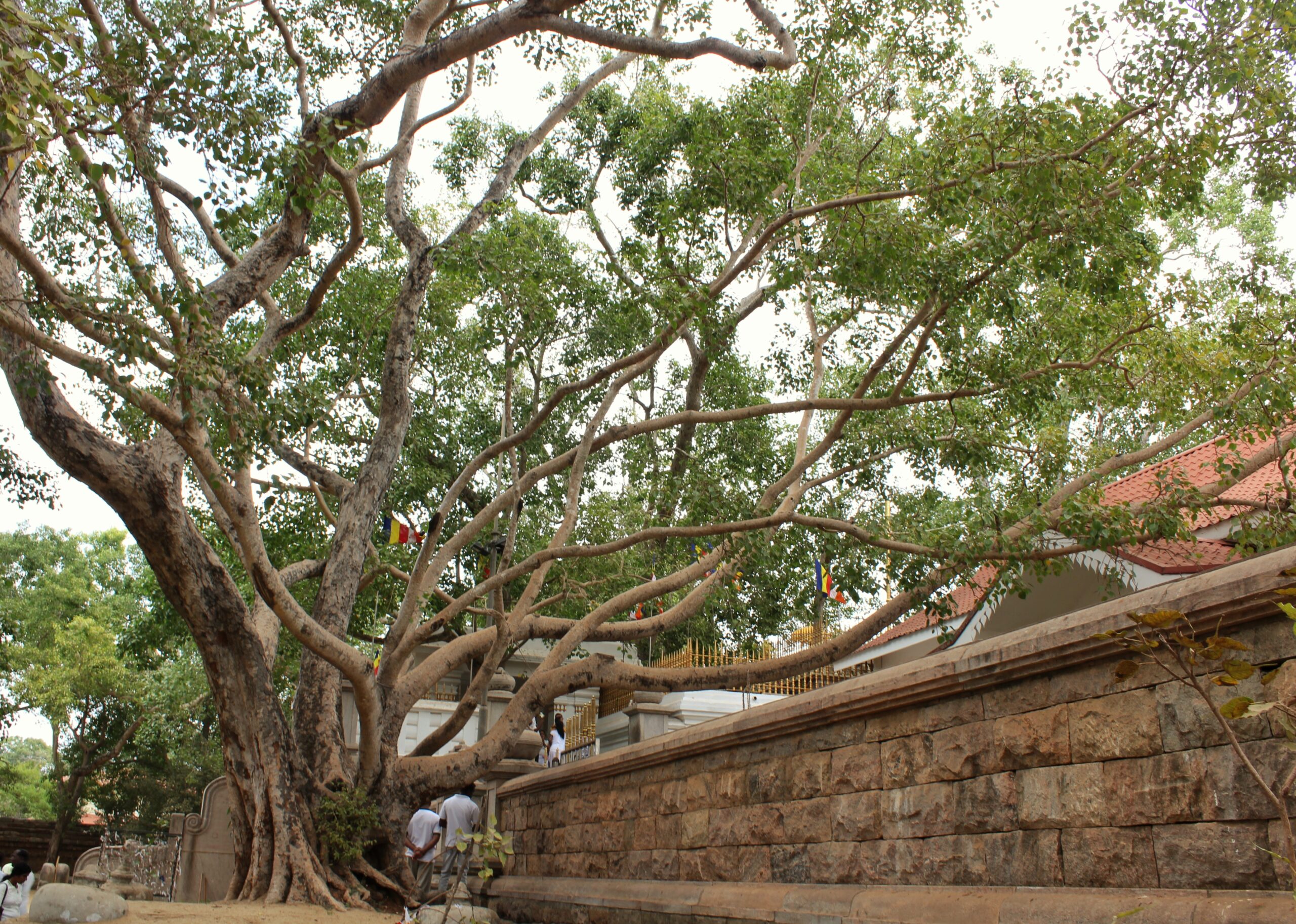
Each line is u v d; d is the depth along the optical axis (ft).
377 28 52.65
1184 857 15.03
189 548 39.91
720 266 53.26
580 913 36.29
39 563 121.39
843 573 43.78
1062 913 16.51
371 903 39.93
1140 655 16.31
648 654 77.66
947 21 50.19
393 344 51.21
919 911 19.67
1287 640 14.01
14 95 20.43
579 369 65.67
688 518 50.52
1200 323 40.98
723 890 27.35
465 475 45.03
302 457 55.31
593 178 70.18
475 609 44.47
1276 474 43.47
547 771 42.70
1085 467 45.01
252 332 54.19
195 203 46.50
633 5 54.70
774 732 26.45
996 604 40.88
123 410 33.53
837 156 54.90
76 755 112.37
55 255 41.50
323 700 44.45
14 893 41.37
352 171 45.27
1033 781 18.24
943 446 42.60
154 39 28.22
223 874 50.80
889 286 36.88
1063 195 33.17
